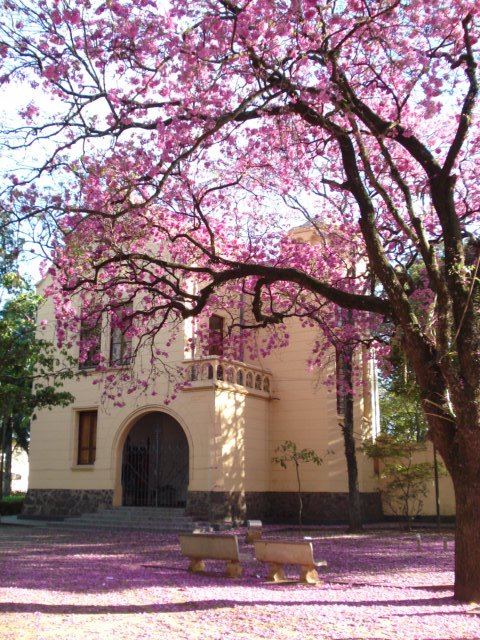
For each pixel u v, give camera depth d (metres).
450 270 8.13
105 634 5.69
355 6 9.17
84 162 10.64
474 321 7.80
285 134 11.45
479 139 12.92
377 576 9.66
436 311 8.75
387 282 8.40
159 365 19.02
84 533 16.92
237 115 9.61
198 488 17.58
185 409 18.28
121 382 19.72
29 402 18.30
